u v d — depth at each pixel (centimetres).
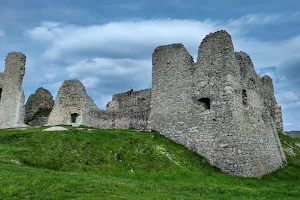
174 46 2573
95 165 1755
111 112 3238
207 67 2275
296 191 1498
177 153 2069
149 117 2631
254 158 2100
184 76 2422
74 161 1730
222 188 1427
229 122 2052
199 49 2362
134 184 1342
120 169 1764
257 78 2662
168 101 2502
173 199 1141
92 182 1269
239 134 2019
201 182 1554
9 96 3725
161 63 2648
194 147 2202
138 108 3081
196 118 2252
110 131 2353
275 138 2761
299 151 3416
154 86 2661
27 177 1250
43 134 2044
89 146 1953
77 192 1125
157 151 2009
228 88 2112
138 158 1925
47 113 4175
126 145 2067
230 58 2188
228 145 2014
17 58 3809
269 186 1639
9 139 1969
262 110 2617
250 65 2541
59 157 1728
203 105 2264
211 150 2088
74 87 3638
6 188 1103
